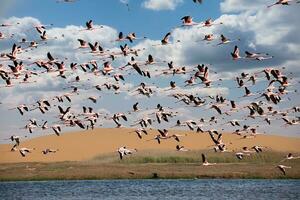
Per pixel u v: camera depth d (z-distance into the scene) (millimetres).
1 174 108625
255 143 158875
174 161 127688
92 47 61094
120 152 56125
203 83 59250
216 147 59875
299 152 140750
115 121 58562
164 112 57688
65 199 75250
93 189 87500
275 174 102625
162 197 75375
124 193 81062
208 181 97750
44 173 108750
